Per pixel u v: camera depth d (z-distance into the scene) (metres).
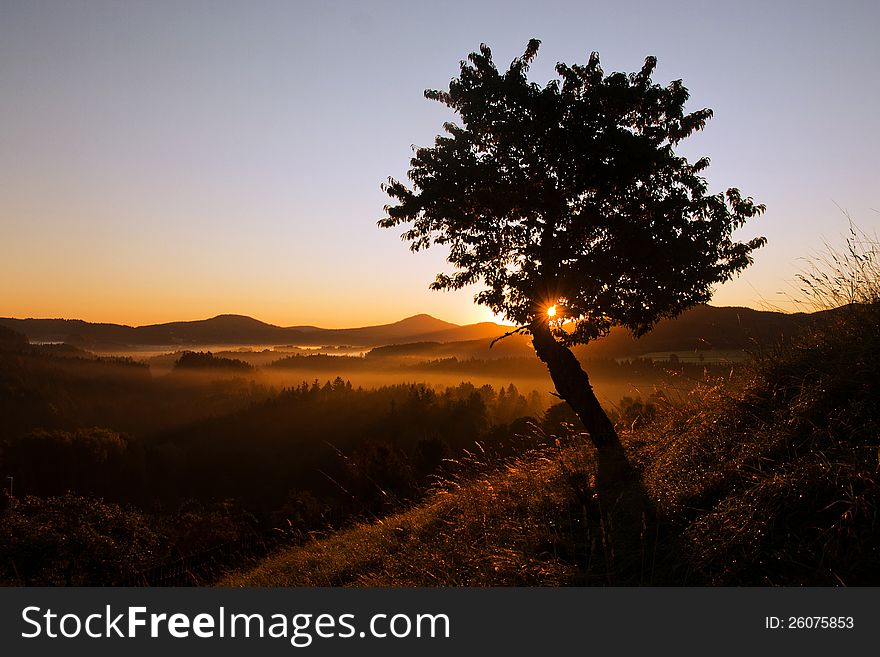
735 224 10.68
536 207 10.75
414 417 158.75
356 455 33.91
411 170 11.56
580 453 9.55
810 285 7.24
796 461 5.10
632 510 6.00
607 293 10.69
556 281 10.80
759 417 6.38
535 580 5.35
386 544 8.95
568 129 10.45
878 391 5.36
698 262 10.60
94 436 121.50
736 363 8.00
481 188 10.90
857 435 5.03
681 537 5.10
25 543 22.19
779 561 4.38
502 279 11.34
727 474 5.71
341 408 190.88
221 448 165.00
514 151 11.02
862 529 4.21
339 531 12.36
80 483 110.88
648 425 9.65
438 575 6.27
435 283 11.98
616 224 10.62
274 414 196.62
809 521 4.54
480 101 10.74
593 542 5.41
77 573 22.61
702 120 11.00
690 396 8.41
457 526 7.80
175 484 135.50
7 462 105.94
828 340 6.75
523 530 6.59
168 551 28.56
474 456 11.11
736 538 4.67
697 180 10.81
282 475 138.12
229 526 35.38
